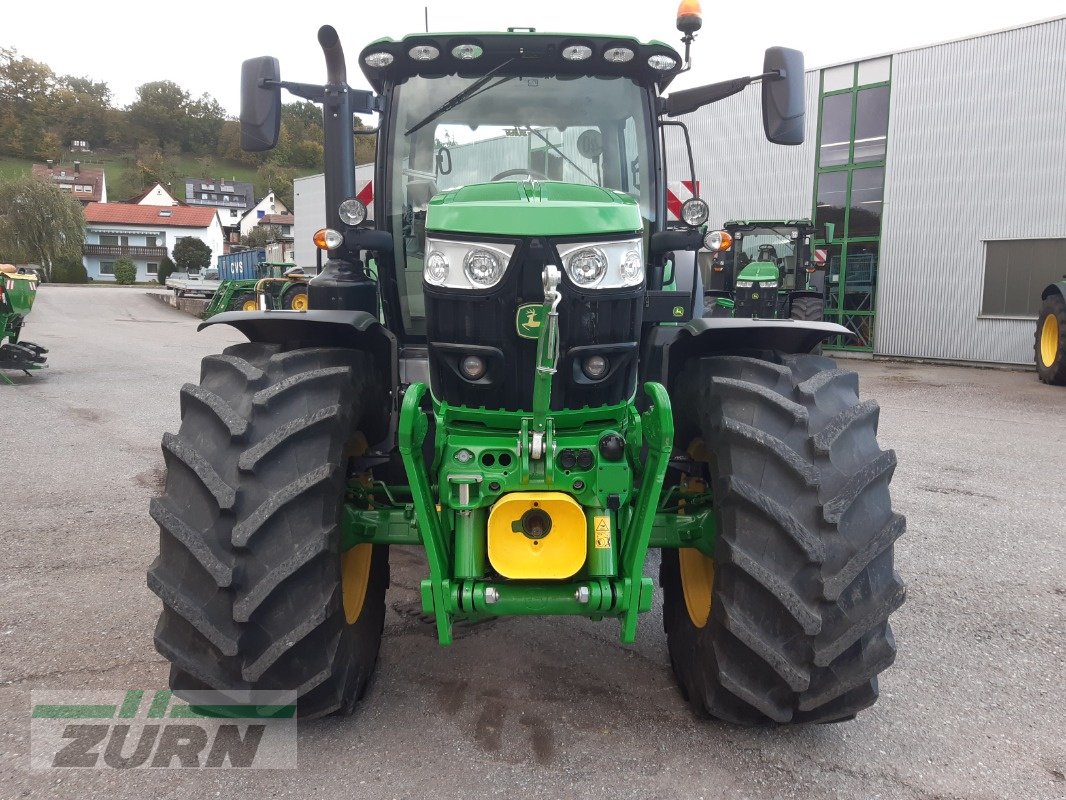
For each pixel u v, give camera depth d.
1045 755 2.36
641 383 2.90
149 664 2.86
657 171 3.15
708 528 2.41
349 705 2.41
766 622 2.16
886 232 15.09
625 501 2.23
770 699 2.22
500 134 3.11
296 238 32.34
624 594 2.18
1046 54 13.04
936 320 14.62
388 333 2.87
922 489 5.47
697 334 2.53
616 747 2.35
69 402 8.75
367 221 3.15
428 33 2.89
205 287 31.31
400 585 3.67
